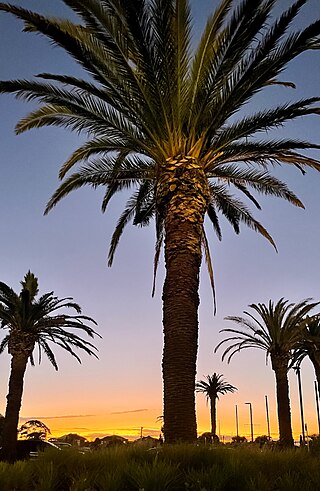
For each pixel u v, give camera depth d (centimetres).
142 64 1188
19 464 757
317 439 912
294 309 3378
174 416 1092
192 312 1180
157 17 1127
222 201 1798
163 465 662
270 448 881
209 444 888
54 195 1627
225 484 643
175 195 1262
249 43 1196
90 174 1631
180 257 1212
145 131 1308
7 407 2905
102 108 1344
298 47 1148
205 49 1268
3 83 1256
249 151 1348
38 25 1093
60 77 1235
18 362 2967
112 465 736
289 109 1252
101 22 1152
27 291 3012
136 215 1792
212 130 1303
